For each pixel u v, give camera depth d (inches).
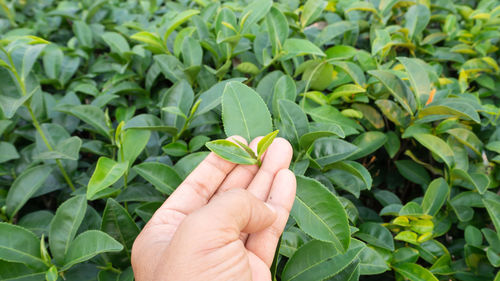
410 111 10.1
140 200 9.0
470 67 12.9
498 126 10.7
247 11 11.9
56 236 7.8
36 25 17.0
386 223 9.5
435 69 13.1
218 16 12.4
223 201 6.0
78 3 19.0
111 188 8.9
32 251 7.6
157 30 13.4
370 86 11.7
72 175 10.8
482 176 9.4
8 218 9.4
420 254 9.3
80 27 15.4
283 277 7.7
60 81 13.9
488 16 13.6
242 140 7.6
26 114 11.6
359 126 10.6
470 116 9.2
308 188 7.3
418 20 13.4
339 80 12.1
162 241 6.7
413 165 11.0
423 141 9.9
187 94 10.6
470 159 10.7
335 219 6.9
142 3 18.3
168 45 13.7
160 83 13.5
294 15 13.6
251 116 8.0
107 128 10.9
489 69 12.8
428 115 10.2
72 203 8.1
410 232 9.1
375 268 8.4
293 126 8.7
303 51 11.0
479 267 9.0
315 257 7.7
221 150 7.2
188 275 5.8
